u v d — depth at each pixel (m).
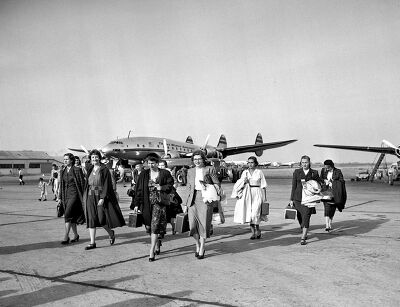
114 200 7.53
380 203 15.47
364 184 32.00
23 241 8.21
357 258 6.38
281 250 7.12
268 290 4.80
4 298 4.58
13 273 5.66
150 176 6.70
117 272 5.70
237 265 6.07
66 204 7.91
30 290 4.88
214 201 6.49
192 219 6.58
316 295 4.58
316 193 7.60
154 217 6.46
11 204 16.53
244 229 9.65
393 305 4.23
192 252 7.07
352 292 4.68
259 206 8.18
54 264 6.18
